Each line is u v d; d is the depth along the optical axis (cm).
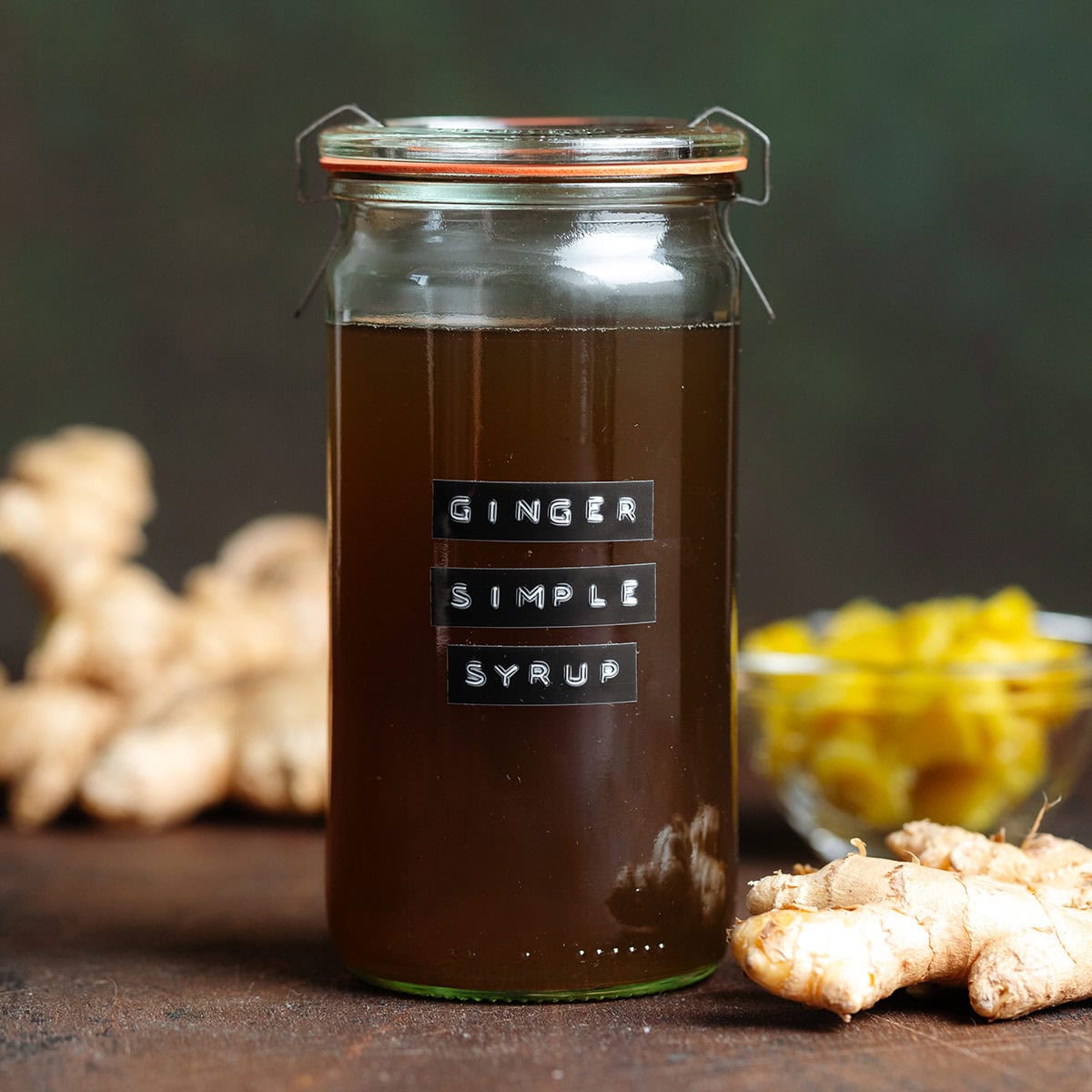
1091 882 59
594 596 56
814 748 67
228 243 109
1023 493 107
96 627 74
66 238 109
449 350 56
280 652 78
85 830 73
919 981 56
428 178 56
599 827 56
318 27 107
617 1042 55
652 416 56
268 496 110
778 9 105
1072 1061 54
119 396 110
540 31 107
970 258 106
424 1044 55
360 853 57
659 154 56
